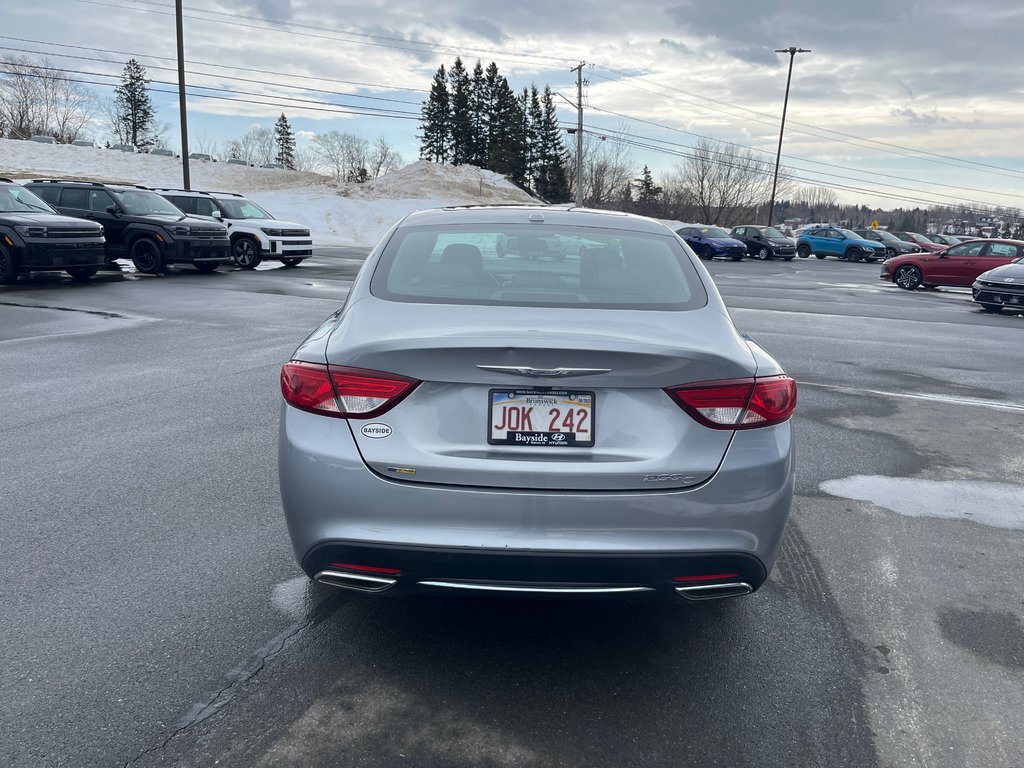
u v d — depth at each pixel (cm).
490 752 242
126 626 310
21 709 258
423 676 281
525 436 258
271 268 2088
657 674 286
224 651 295
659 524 258
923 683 285
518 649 301
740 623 325
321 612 325
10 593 335
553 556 254
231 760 237
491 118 11069
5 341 926
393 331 272
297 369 272
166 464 502
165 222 1734
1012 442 600
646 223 383
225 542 389
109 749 240
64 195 1800
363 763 237
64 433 566
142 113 10562
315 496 263
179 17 3353
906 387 797
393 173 9600
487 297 303
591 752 243
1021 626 328
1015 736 257
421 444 259
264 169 7706
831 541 411
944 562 388
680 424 261
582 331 265
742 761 241
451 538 255
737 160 8875
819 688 280
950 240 4547
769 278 2527
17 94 8469
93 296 1350
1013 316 1595
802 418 659
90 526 405
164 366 797
